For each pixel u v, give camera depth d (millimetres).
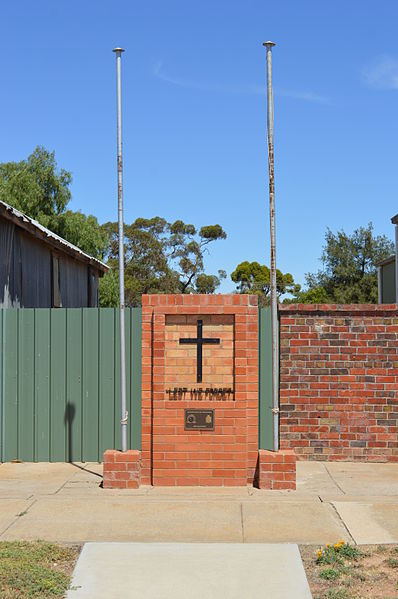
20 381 10555
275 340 9086
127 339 10445
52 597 5586
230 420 9016
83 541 6914
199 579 5980
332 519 7562
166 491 8773
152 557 6469
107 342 10500
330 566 6230
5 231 12656
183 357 9086
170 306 9039
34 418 10539
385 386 10398
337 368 10430
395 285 22359
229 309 9016
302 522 7465
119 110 9094
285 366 10445
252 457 9078
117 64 9062
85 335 10516
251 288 51500
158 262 47531
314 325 10453
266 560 6383
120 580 5965
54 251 16250
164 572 6129
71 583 5902
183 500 8328
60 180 32781
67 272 17656
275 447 9031
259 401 10469
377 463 10336
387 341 10430
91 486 9031
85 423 10492
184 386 9078
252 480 9055
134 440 10422
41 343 10555
